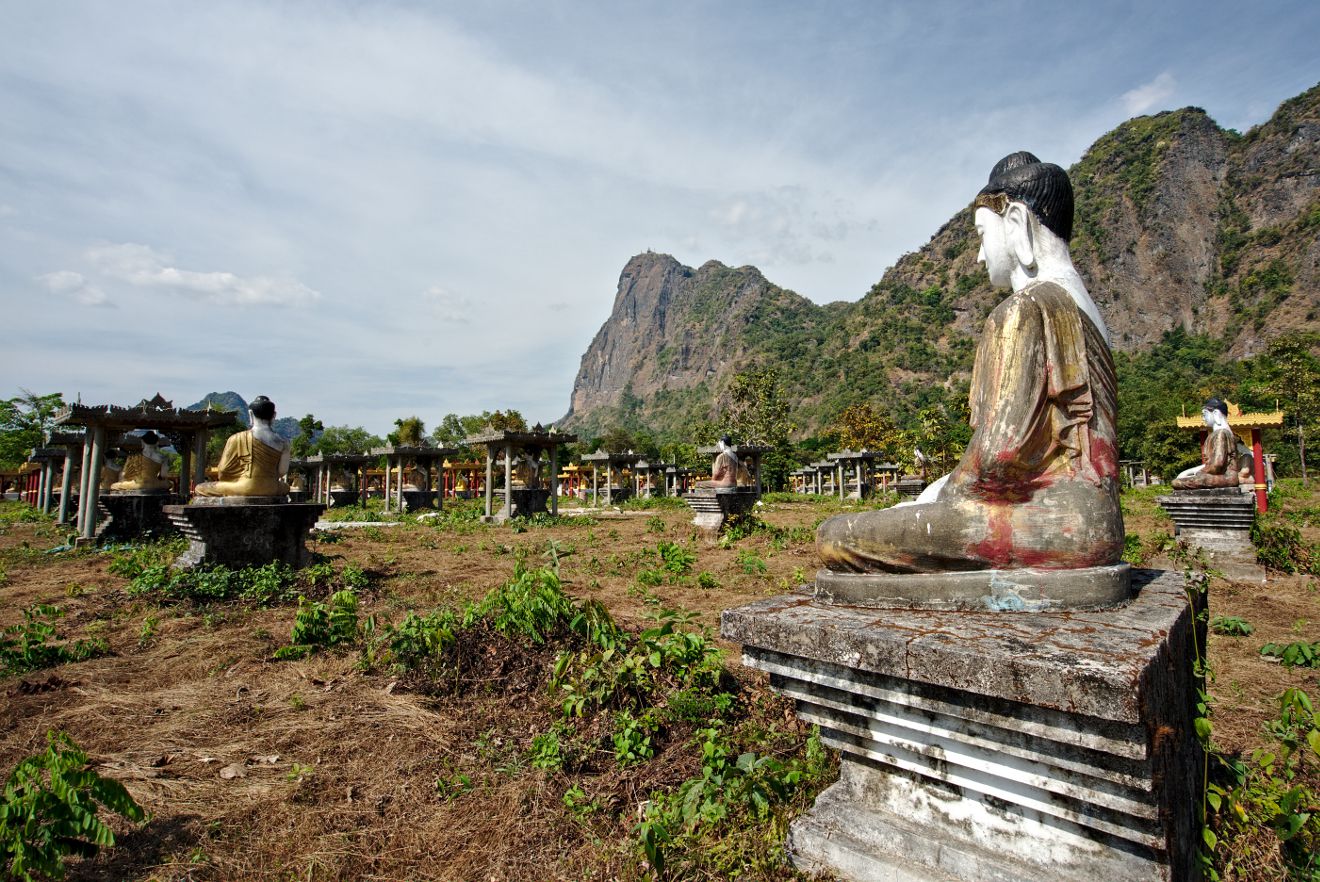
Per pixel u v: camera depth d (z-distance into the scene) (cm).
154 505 1864
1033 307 359
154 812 416
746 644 341
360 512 3228
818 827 335
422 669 638
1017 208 404
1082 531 335
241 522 1132
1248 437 2119
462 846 381
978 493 352
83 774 344
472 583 1169
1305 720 342
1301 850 322
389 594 1066
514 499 2716
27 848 322
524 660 622
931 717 295
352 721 544
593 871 353
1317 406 4050
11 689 627
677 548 1420
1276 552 1151
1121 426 5712
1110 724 242
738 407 5453
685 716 512
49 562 1512
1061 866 275
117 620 896
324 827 399
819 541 387
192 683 647
